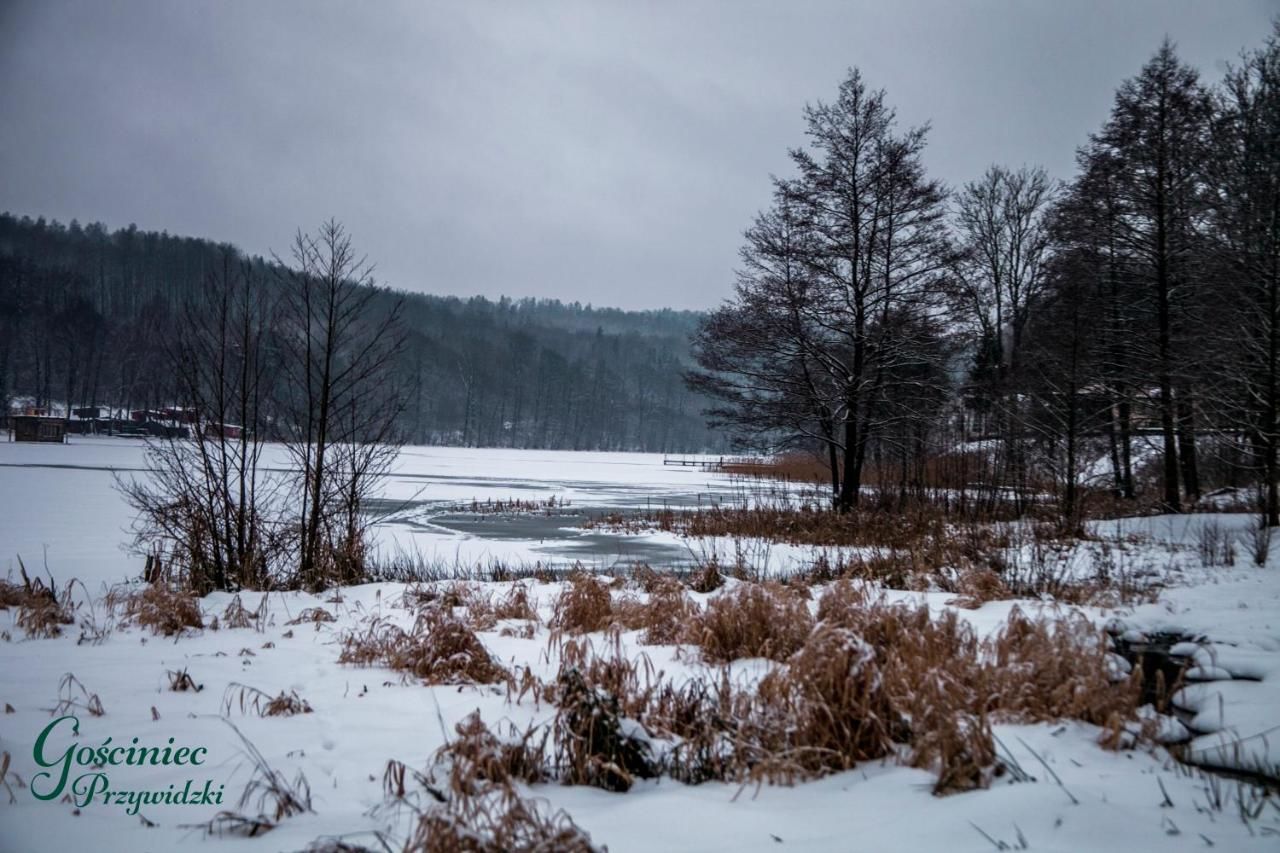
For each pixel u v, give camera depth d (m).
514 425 129.38
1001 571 11.08
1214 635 6.01
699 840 3.26
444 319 161.00
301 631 8.52
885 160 24.14
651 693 4.97
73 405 93.19
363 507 14.31
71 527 18.56
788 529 19.59
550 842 2.95
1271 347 17.08
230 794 3.95
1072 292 25.42
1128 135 23.88
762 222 24.98
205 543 11.98
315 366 12.94
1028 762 3.99
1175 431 22.59
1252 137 20.69
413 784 3.99
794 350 24.62
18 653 7.30
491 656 6.51
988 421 23.94
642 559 16.62
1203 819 3.25
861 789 3.79
